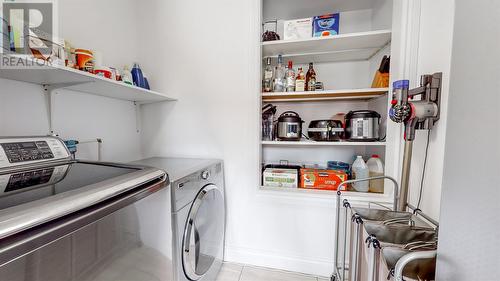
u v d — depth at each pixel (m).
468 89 0.40
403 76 1.18
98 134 1.40
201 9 1.61
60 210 0.48
